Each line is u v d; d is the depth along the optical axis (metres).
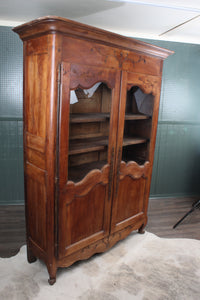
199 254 2.09
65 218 1.63
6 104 2.54
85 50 1.44
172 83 2.93
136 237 2.31
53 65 1.32
